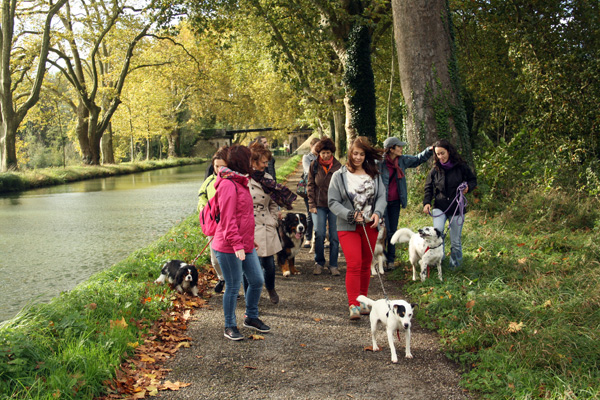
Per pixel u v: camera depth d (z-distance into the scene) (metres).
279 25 21.45
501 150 11.26
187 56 43.03
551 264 6.34
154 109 56.38
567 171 11.45
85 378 3.60
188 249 8.40
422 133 11.57
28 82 41.91
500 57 17.80
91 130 43.16
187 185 30.45
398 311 4.26
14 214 17.27
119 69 42.62
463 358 4.23
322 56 22.05
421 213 10.49
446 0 11.70
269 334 5.02
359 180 5.30
